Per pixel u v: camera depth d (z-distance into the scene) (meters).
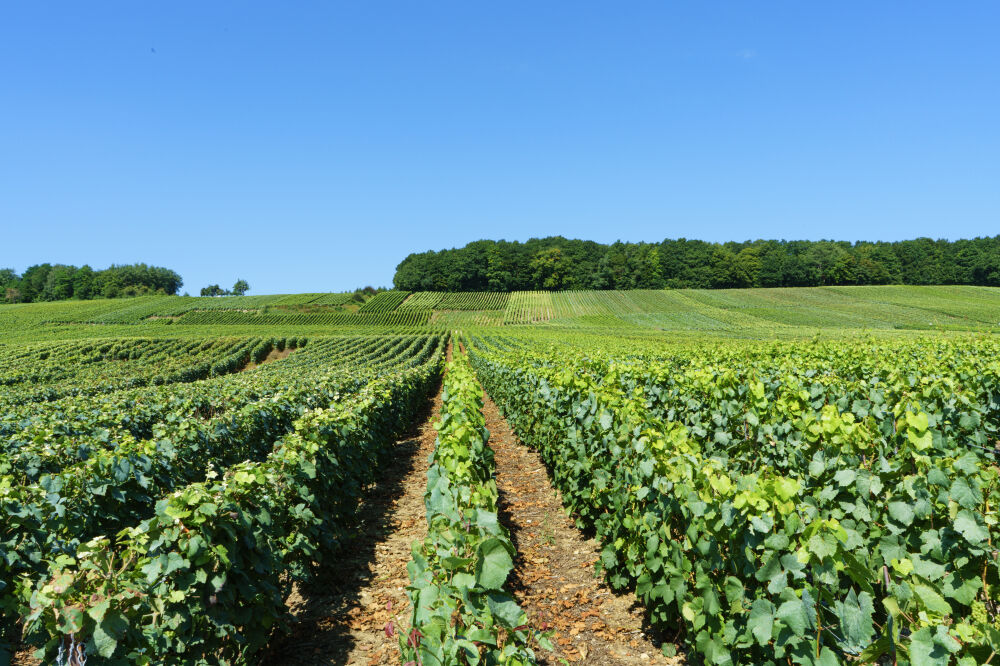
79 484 5.33
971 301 80.06
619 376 9.76
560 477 7.75
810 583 3.02
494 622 3.21
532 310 95.75
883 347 14.70
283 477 5.18
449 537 3.59
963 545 2.90
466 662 2.89
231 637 3.72
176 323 87.94
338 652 4.43
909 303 80.50
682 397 8.04
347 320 91.12
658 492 4.37
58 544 4.86
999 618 2.49
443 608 3.01
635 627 4.67
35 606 2.79
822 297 89.81
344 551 6.57
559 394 8.18
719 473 3.63
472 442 5.76
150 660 3.17
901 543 3.20
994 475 3.17
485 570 3.17
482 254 120.44
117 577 3.10
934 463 3.44
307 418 6.78
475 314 95.00
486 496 4.37
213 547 3.51
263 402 10.23
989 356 11.59
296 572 4.99
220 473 7.98
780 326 67.62
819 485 4.37
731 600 3.31
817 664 2.72
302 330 77.88
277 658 4.37
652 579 4.41
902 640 2.46
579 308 94.44
